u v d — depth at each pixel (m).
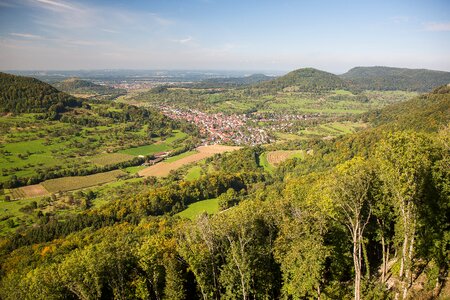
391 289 30.70
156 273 35.88
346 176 29.75
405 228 27.36
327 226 32.94
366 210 33.69
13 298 37.25
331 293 32.28
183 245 36.00
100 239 69.75
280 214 39.47
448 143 33.12
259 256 35.94
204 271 35.91
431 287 27.84
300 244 31.58
